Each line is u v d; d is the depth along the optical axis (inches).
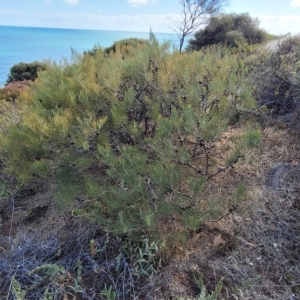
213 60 112.3
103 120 77.7
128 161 73.4
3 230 88.0
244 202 79.0
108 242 72.7
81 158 79.0
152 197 70.4
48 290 63.9
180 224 73.5
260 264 68.7
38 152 86.0
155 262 69.4
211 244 74.7
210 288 64.1
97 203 71.7
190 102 82.5
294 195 83.4
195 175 80.2
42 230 84.1
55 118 80.7
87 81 94.0
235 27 472.4
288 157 96.3
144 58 97.6
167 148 73.0
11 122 129.0
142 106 86.5
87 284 66.1
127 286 64.7
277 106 119.0
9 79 530.6
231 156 72.9
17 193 101.3
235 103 86.2
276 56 140.9
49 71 119.6
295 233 74.4
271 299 60.9
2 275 69.5
